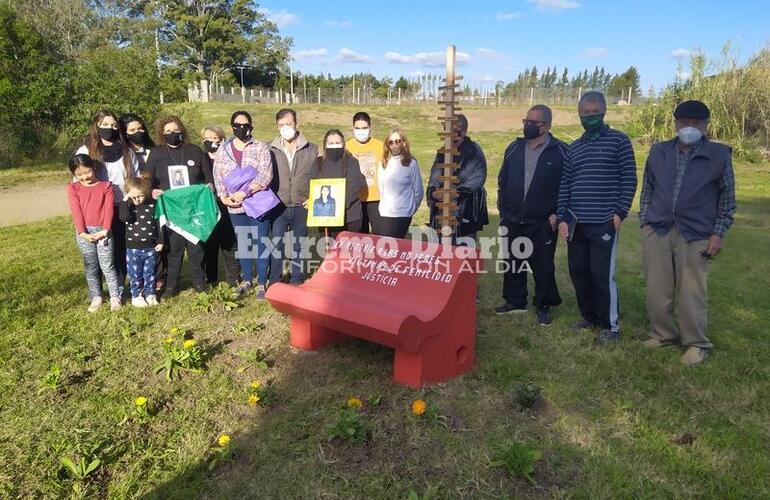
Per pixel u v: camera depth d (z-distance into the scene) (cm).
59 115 1820
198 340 487
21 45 1844
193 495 299
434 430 348
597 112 456
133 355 458
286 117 584
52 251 799
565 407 376
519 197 507
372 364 438
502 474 310
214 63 6153
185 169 575
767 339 483
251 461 325
